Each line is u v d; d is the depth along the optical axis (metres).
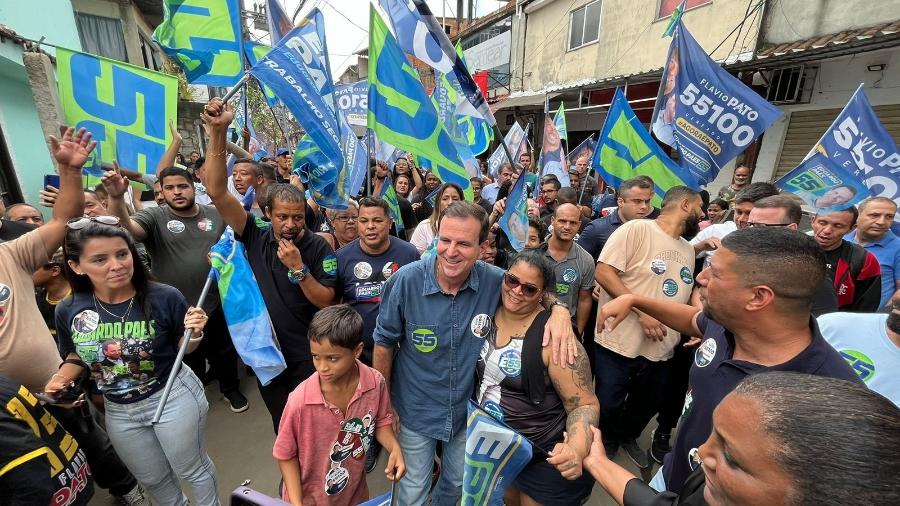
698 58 3.55
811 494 0.60
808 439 0.61
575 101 12.23
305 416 1.61
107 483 2.08
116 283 1.67
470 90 3.00
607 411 2.75
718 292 1.17
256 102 9.90
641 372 2.65
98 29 10.38
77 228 1.64
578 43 12.02
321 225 4.00
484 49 17.14
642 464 2.81
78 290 1.77
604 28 10.86
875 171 3.04
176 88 3.07
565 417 1.68
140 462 1.88
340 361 1.56
